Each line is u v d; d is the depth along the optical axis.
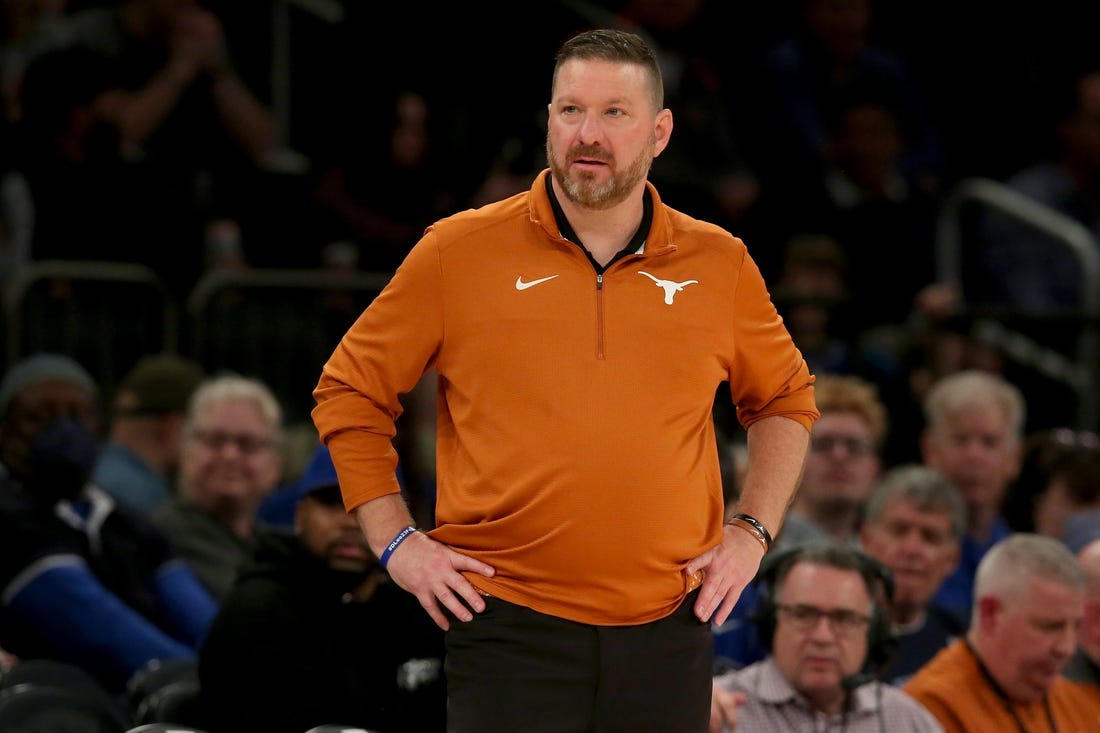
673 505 10.41
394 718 16.09
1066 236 30.41
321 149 31.45
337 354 10.98
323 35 32.22
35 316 25.22
